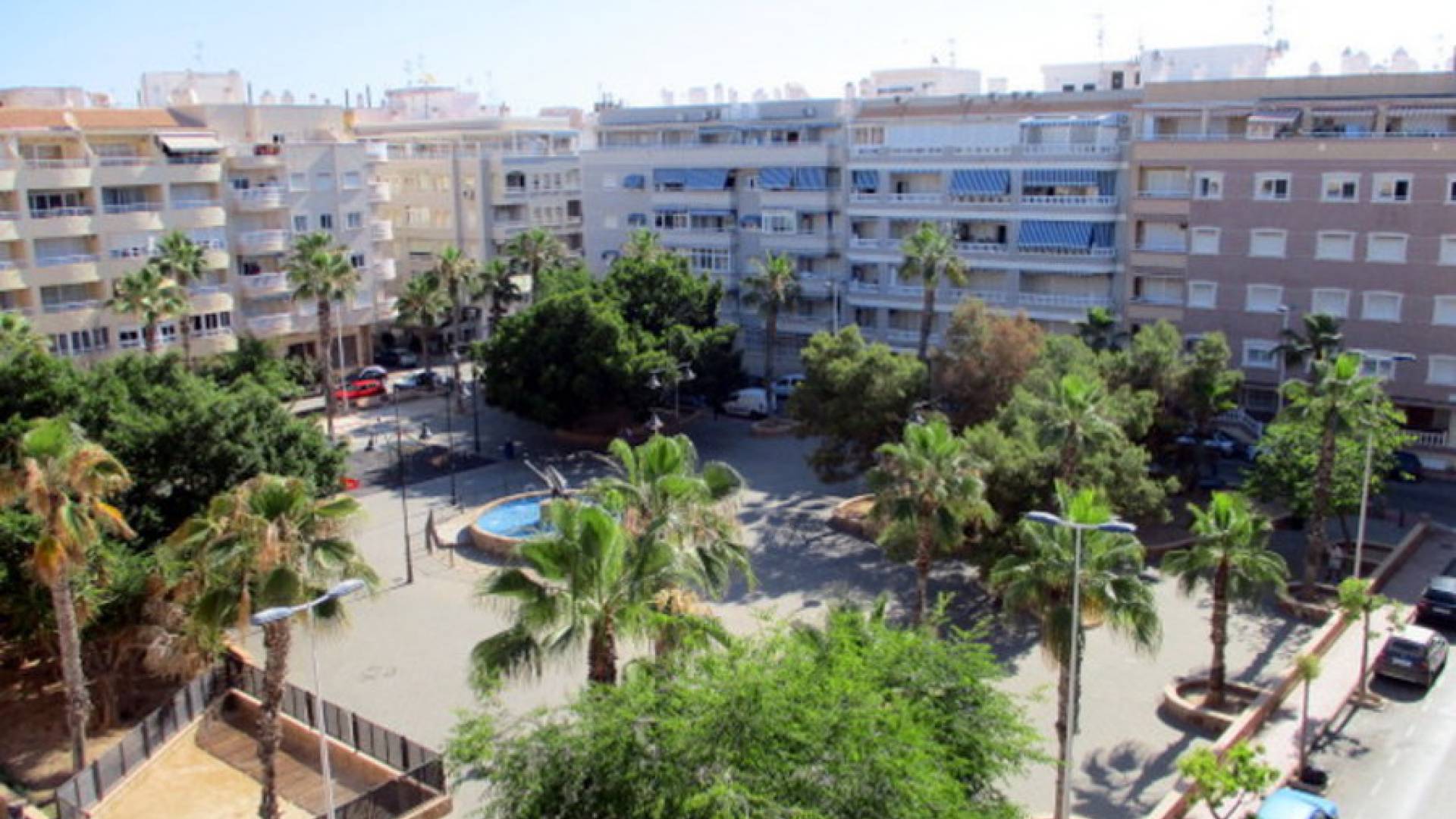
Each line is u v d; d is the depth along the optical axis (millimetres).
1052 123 70312
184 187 75875
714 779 18500
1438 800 29344
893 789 18766
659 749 19641
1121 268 68188
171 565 32062
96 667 34750
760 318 83812
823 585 44938
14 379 39469
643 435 69188
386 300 89875
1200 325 64938
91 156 70000
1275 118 61719
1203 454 56594
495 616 43094
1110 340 60406
